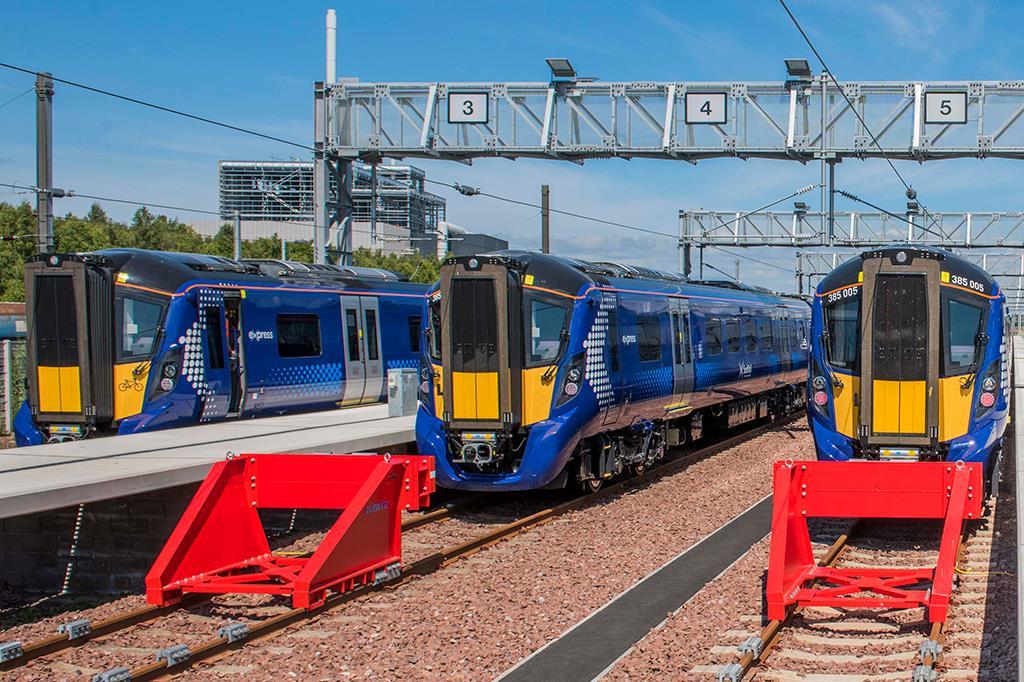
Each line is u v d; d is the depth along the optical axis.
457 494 15.21
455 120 23.42
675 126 22.89
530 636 8.23
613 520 13.16
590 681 7.16
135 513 11.17
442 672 7.42
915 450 12.12
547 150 23.09
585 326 13.76
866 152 22.34
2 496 8.85
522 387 13.48
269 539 12.28
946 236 38.28
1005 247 38.16
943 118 22.05
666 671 7.27
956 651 7.50
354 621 8.68
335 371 19.58
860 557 10.86
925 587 9.61
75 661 7.70
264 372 17.52
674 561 10.79
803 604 8.49
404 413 17.27
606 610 8.96
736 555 11.04
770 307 24.66
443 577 10.20
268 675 7.38
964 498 9.09
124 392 15.36
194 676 7.36
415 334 22.73
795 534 9.20
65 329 15.17
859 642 7.84
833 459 12.64
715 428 22.50
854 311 12.63
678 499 14.71
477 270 13.20
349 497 9.98
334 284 19.97
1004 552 10.80
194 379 15.80
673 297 17.61
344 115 23.98
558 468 13.46
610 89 22.92
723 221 37.91
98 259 15.38
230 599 9.45
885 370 12.10
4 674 7.40
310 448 12.73
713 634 8.12
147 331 15.48
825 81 22.28
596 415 13.91
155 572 8.88
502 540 11.95
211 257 17.33
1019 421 18.06
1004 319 12.49
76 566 11.27
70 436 15.29
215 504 9.66
